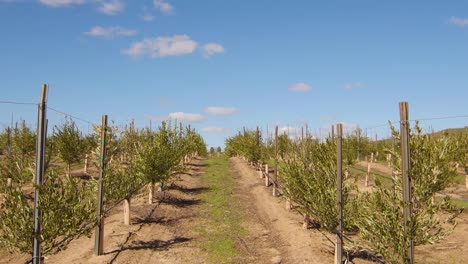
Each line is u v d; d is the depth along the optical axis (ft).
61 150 81.82
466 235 51.13
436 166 24.80
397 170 26.94
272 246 49.44
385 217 26.37
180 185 97.71
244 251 46.68
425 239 25.45
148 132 77.66
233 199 84.48
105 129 41.37
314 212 40.42
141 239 48.78
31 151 86.94
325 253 44.19
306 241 49.19
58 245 30.66
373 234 27.02
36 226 27.63
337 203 37.09
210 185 104.32
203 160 197.67
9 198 27.45
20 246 27.81
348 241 34.63
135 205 69.67
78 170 100.94
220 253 45.27
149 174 66.64
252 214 69.72
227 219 64.69
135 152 66.69
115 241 46.55
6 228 27.43
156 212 65.62
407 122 25.41
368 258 41.01
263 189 94.32
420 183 25.20
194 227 57.98
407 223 25.25
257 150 116.88
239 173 137.59
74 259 39.55
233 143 179.32
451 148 25.98
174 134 72.23
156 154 67.00
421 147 25.16
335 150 40.16
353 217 35.68
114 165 51.26
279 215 66.85
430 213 25.20
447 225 55.26
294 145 49.42
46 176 28.91
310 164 42.96
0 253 39.99
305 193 40.86
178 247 46.65
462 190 86.48
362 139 130.31
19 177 29.48
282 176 47.57
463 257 43.04
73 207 29.84
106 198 47.47
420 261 42.29
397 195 26.53
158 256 42.60
